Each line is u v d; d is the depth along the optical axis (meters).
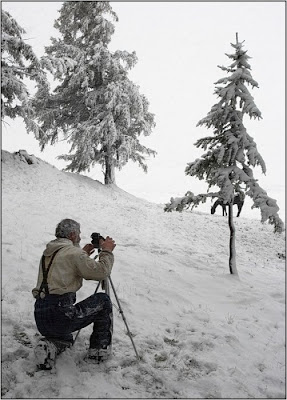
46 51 21.14
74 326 3.74
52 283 3.68
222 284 7.56
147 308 5.82
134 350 4.34
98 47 21.25
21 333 4.42
